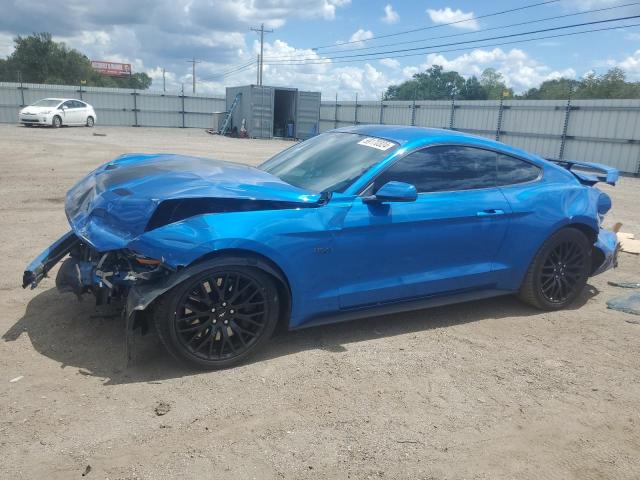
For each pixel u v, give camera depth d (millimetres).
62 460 2516
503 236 4336
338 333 4102
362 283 3826
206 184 3482
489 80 80750
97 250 3225
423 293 4113
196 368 3371
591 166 5258
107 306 4223
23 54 76188
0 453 2537
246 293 3438
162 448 2643
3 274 4973
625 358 3908
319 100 35062
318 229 3543
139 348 3643
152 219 3195
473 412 3109
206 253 3195
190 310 3279
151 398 3068
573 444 2854
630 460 2742
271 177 4012
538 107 22375
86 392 3092
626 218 10117
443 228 4027
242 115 34219
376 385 3348
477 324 4434
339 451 2693
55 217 7453
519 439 2873
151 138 26047
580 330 4402
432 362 3697
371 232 3744
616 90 51906
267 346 3811
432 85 79625
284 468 2543
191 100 41719
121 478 2422
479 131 25438
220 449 2658
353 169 3953
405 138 4148
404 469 2586
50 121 29234
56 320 4000
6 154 14961
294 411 3020
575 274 4812
